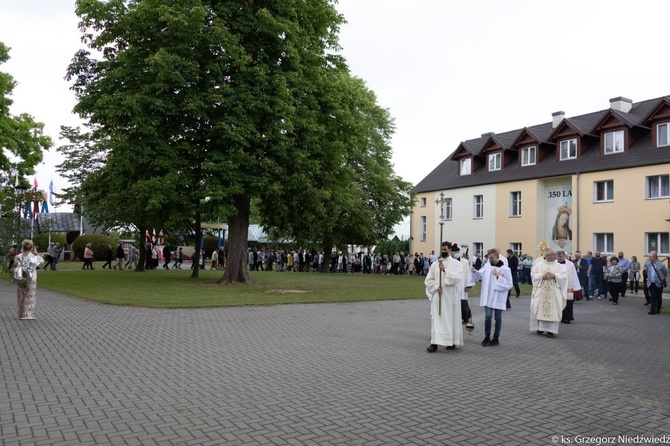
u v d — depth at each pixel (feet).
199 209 77.20
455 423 18.75
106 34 73.92
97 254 164.66
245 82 70.38
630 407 21.08
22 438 16.48
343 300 59.47
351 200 84.89
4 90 97.25
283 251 160.86
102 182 77.51
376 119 139.74
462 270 32.78
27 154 103.91
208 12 68.80
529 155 128.47
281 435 17.19
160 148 68.39
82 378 24.18
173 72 65.98
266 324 41.91
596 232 110.42
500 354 32.19
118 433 17.07
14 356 28.53
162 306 50.14
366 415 19.48
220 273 111.86
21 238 99.45
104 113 69.10
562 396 22.62
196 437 16.84
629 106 117.80
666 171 98.12
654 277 56.18
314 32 79.97
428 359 30.12
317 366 27.63
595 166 110.52
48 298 56.95
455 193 146.30
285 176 71.72
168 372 25.70
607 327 45.88
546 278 40.27
